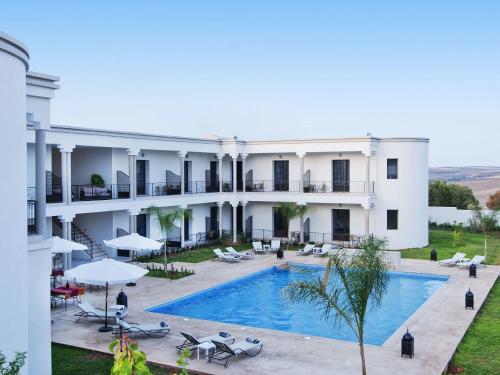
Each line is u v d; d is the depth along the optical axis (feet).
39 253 34.22
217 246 103.55
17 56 27.40
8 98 26.73
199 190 110.52
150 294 63.82
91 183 86.69
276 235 113.80
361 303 35.09
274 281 76.23
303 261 87.81
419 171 103.45
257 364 40.32
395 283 74.23
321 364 40.32
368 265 35.42
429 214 134.21
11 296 27.09
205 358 41.63
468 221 128.26
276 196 107.34
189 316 57.77
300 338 47.29
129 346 14.71
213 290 68.18
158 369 39.42
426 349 43.83
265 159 113.91
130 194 87.10
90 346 43.98
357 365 40.16
